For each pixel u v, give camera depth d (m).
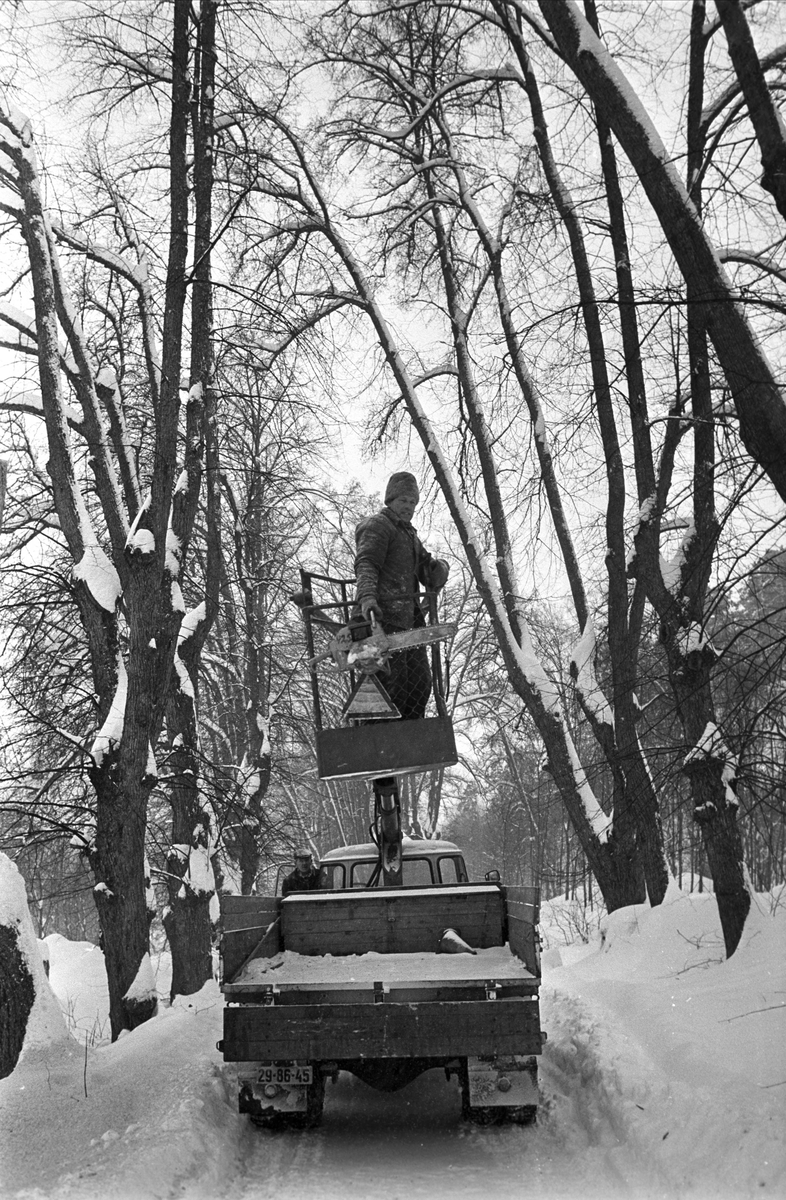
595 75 6.59
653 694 11.98
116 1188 4.34
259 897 6.48
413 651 6.88
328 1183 4.95
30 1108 5.85
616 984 8.70
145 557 9.61
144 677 9.62
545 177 13.90
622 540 11.85
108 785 9.60
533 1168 5.11
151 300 12.84
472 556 14.81
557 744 13.84
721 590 7.16
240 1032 5.75
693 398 9.47
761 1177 4.05
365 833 35.34
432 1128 6.14
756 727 6.89
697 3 9.16
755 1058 5.75
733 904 8.96
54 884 15.52
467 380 15.45
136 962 9.42
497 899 6.79
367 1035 5.68
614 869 13.27
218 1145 5.39
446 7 13.37
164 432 9.79
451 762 6.29
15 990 6.78
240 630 21.59
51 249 11.08
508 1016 5.65
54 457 10.67
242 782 17.52
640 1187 4.50
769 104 5.91
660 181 6.40
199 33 10.58
